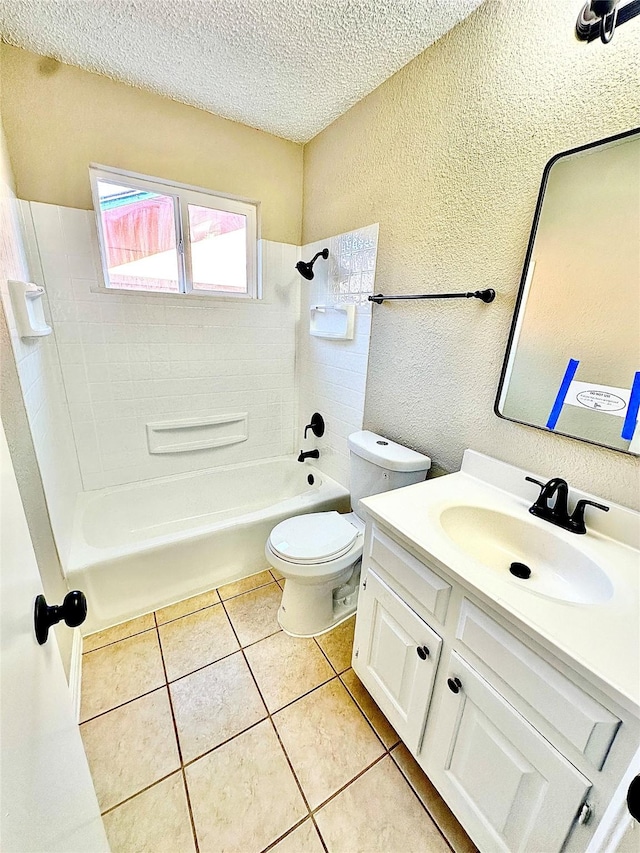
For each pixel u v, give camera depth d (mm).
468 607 842
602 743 615
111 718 1238
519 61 1046
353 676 1421
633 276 890
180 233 1974
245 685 1368
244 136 1949
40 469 1251
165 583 1695
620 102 869
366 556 1188
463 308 1315
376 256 1680
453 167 1279
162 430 2137
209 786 1073
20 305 1201
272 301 2305
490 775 824
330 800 1053
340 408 2105
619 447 957
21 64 1431
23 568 514
